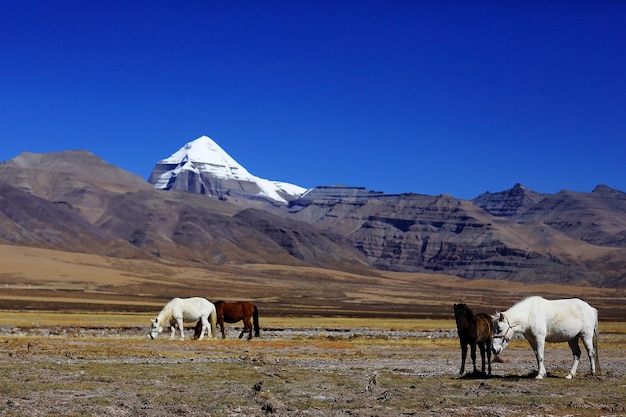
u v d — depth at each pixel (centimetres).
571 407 2089
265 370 2919
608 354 4344
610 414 1988
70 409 1941
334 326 8381
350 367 3155
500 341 2708
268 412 1983
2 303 12462
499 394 2334
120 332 6006
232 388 2395
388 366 3259
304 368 3069
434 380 2692
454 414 1984
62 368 2812
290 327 7662
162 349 3966
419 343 5191
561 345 5081
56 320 7669
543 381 2661
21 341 4191
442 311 18850
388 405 2114
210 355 3684
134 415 1909
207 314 4953
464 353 2844
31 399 2091
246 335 5944
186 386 2431
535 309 2762
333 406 2083
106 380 2522
